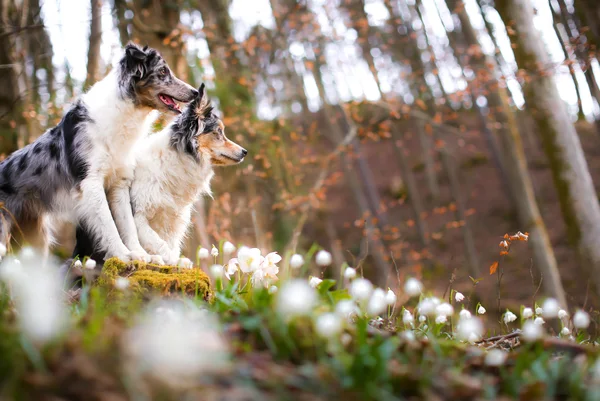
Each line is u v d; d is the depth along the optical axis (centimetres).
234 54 484
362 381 130
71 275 231
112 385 118
